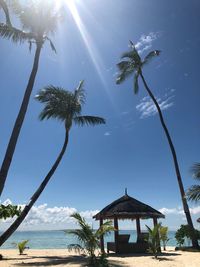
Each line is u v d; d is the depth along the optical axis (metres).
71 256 18.62
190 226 22.80
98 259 13.59
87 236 13.41
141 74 27.72
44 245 59.16
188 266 13.15
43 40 18.44
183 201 23.52
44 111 21.62
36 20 18.56
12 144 15.55
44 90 21.84
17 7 18.58
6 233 16.53
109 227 13.62
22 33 17.73
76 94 22.36
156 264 13.70
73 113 21.61
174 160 24.88
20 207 16.70
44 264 13.98
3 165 15.09
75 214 13.67
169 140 25.61
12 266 13.38
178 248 22.28
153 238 16.80
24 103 16.50
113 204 21.00
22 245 21.86
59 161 20.20
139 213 19.83
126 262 14.38
